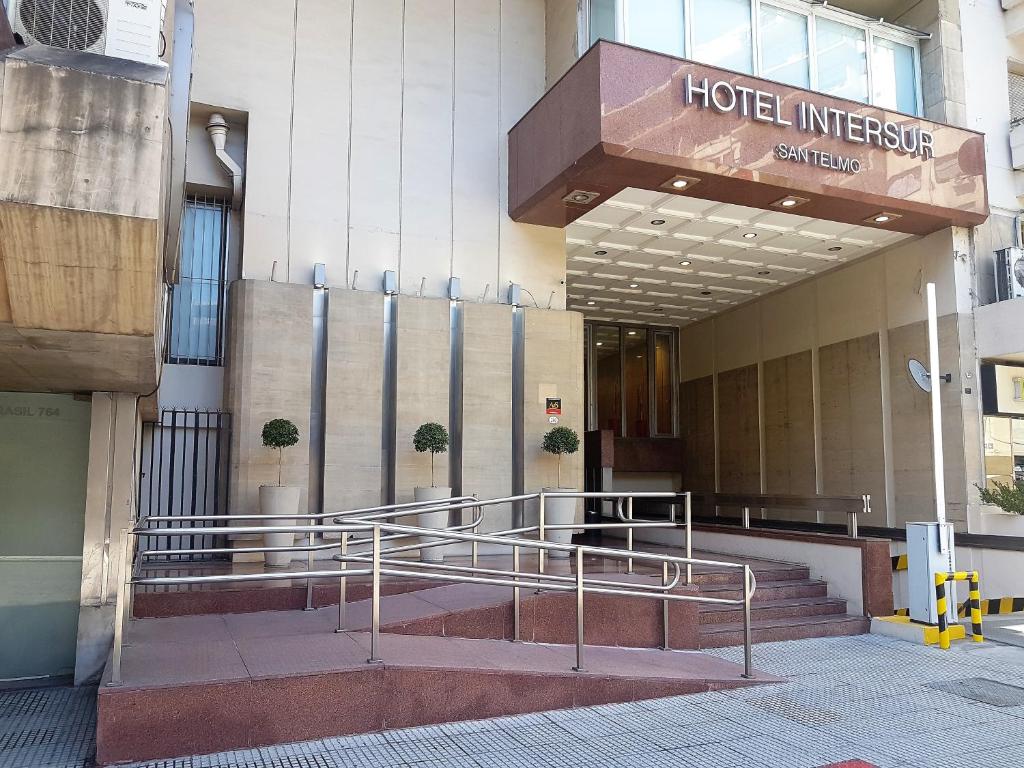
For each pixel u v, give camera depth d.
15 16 4.18
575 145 9.60
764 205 10.74
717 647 7.84
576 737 4.91
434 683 5.09
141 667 4.84
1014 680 6.64
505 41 11.80
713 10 10.54
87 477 6.32
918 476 12.30
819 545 9.54
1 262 3.72
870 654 7.61
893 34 12.15
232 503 9.46
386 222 10.83
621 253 13.17
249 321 9.78
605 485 15.95
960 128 11.42
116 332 4.23
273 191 10.33
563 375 11.34
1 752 4.60
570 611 6.78
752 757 4.63
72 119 3.62
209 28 10.26
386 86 11.05
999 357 11.51
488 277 11.27
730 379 17.53
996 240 12.05
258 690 4.62
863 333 13.55
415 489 10.05
